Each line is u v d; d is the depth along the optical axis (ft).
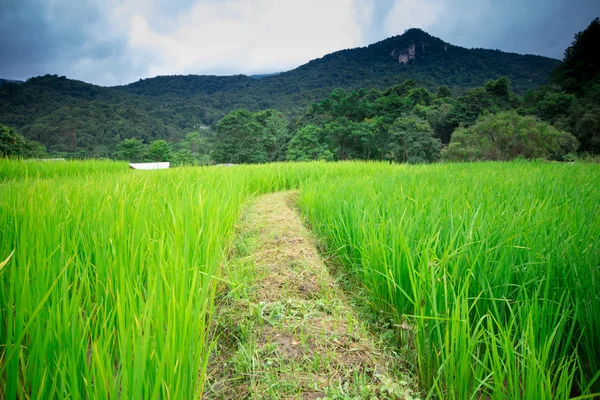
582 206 12.48
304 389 7.18
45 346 5.28
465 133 106.32
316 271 12.72
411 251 10.32
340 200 17.75
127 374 5.09
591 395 5.53
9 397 5.09
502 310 8.55
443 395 7.37
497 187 19.39
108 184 17.94
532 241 9.64
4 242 8.96
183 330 5.83
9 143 81.00
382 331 9.99
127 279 7.06
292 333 9.00
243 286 10.96
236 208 18.81
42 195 12.67
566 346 7.22
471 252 9.23
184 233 9.76
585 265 8.04
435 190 18.40
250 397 7.03
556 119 169.89
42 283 6.69
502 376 6.21
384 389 7.13
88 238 9.70
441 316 8.12
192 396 5.89
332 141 179.32
